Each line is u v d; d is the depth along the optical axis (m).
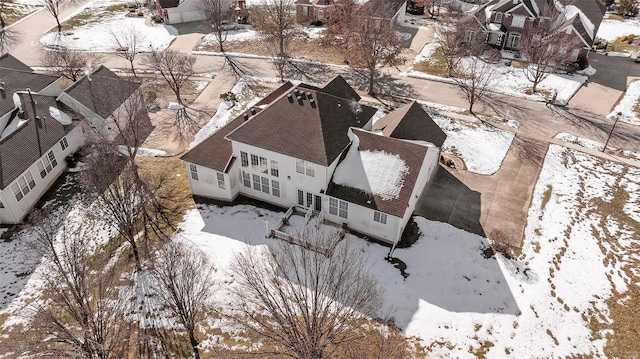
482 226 33.97
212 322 26.77
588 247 32.19
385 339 25.52
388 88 55.47
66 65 53.00
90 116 42.31
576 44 58.31
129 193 30.84
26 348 24.11
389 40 52.31
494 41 66.12
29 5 81.62
